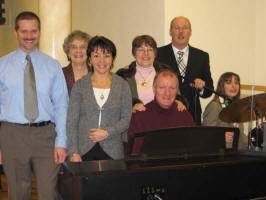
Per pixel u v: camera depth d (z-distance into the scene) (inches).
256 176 64.2
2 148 92.0
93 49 95.3
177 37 137.7
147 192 56.7
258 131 100.0
